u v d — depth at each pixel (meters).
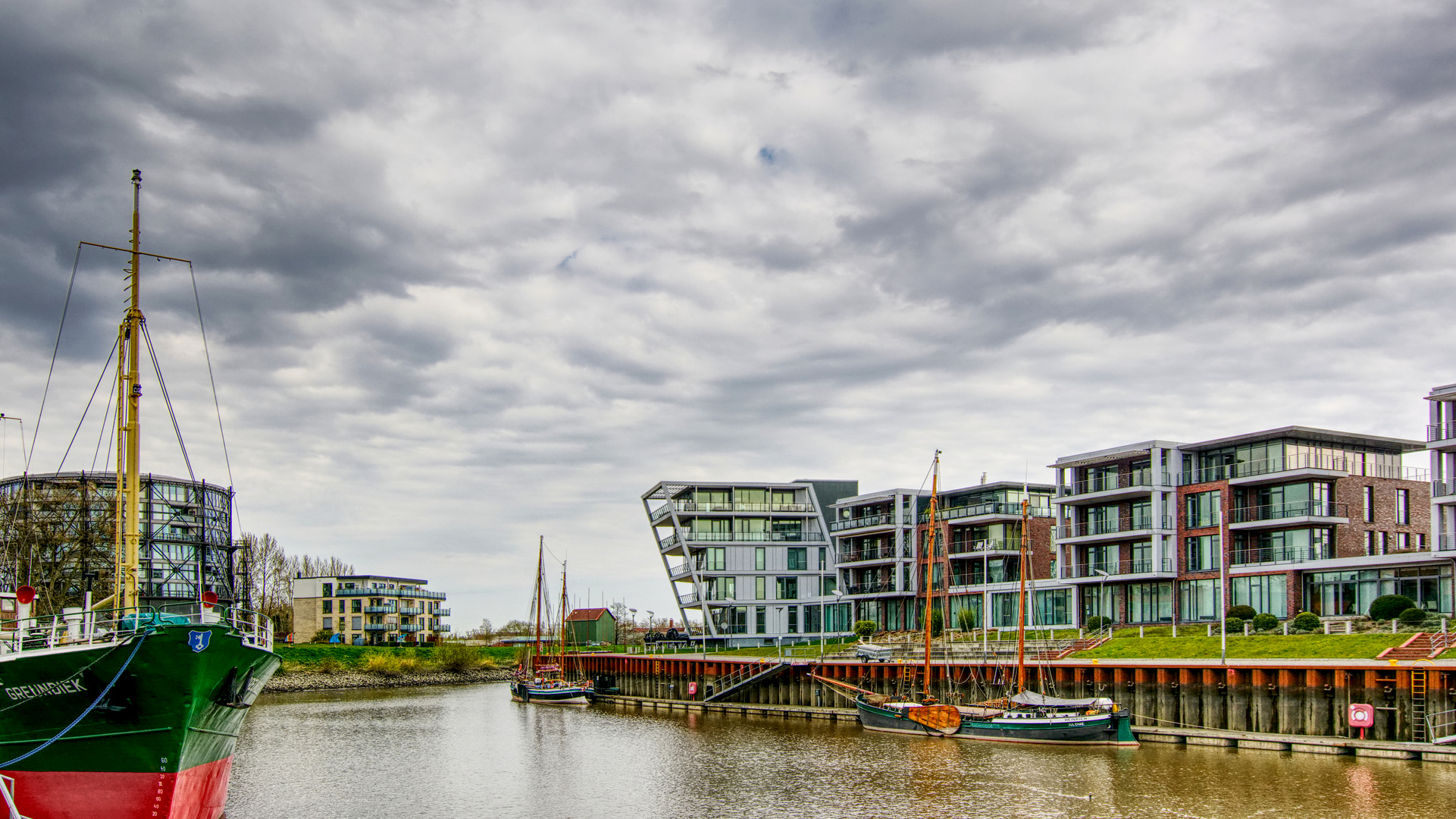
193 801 35.81
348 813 46.72
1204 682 58.00
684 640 129.25
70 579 95.25
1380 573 72.31
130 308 40.38
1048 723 60.34
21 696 33.03
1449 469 70.12
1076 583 93.12
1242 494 83.06
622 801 48.38
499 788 52.38
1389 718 51.34
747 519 123.75
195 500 128.50
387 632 177.50
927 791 48.03
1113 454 90.50
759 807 46.03
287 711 97.50
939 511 110.38
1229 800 43.50
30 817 33.34
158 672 32.81
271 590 169.88
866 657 83.19
